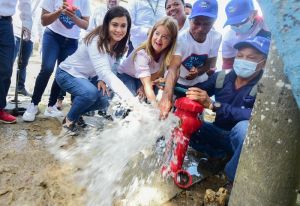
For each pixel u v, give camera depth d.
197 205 2.55
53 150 3.12
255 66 2.82
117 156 3.04
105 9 4.07
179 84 3.58
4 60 3.38
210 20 3.27
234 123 3.02
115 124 3.65
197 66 3.54
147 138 3.14
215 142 3.27
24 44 4.55
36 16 4.62
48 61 3.72
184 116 2.70
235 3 3.24
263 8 1.26
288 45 1.18
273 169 1.81
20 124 3.65
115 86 3.19
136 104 3.24
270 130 1.78
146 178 2.78
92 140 3.36
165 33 3.09
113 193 2.55
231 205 2.06
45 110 4.20
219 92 3.14
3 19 3.28
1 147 3.05
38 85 3.70
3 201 2.33
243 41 2.81
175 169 2.78
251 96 2.94
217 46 3.57
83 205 2.39
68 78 3.44
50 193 2.47
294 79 1.18
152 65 3.35
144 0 4.09
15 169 2.71
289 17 1.17
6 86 3.48
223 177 3.05
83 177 2.72
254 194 1.90
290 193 1.87
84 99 3.37
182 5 3.85
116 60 3.56
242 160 1.96
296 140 1.74
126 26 3.29
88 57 3.42
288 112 1.71
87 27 4.01
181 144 2.75
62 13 3.83
